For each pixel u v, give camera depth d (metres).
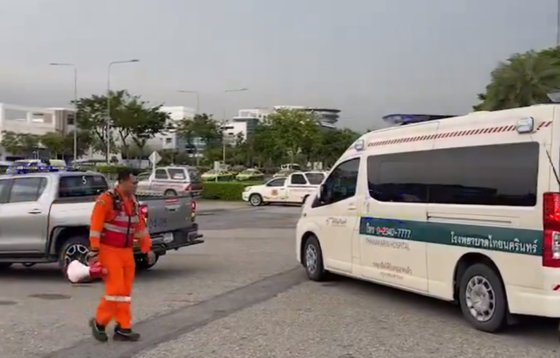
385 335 7.36
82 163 69.56
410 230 8.62
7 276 11.98
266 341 7.10
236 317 8.29
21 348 6.88
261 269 12.46
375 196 9.44
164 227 11.50
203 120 87.56
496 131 7.44
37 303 9.30
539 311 6.75
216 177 56.12
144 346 6.93
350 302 9.24
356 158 10.08
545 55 41.38
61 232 11.25
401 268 8.81
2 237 11.34
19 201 11.48
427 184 8.39
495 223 7.29
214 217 27.23
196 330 7.61
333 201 10.58
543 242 6.70
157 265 13.05
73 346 6.95
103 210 6.96
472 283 7.64
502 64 35.69
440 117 9.22
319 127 81.25
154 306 8.99
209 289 10.32
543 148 6.82
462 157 7.87
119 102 71.12
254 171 76.94
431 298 9.51
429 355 6.55
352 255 9.97
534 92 34.12
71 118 121.12
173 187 35.91
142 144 75.81
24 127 113.25
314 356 6.53
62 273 11.96
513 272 7.03
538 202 6.79
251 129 117.62
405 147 8.91
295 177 35.34
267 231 20.55
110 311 7.08
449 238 7.94
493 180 7.39
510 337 7.25
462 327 7.72
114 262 7.03
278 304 9.12
